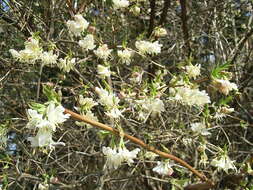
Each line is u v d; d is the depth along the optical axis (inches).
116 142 12.0
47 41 16.4
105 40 20.2
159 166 13.2
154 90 13.5
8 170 17.1
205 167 17.7
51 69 20.1
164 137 16.6
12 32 20.8
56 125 10.1
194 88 13.7
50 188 16.2
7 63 19.1
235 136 24.1
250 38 29.3
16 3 18.8
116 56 17.8
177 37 26.2
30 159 16.5
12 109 18.3
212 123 16.7
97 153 17.5
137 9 20.6
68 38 19.7
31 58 14.9
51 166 19.8
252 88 26.0
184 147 20.5
